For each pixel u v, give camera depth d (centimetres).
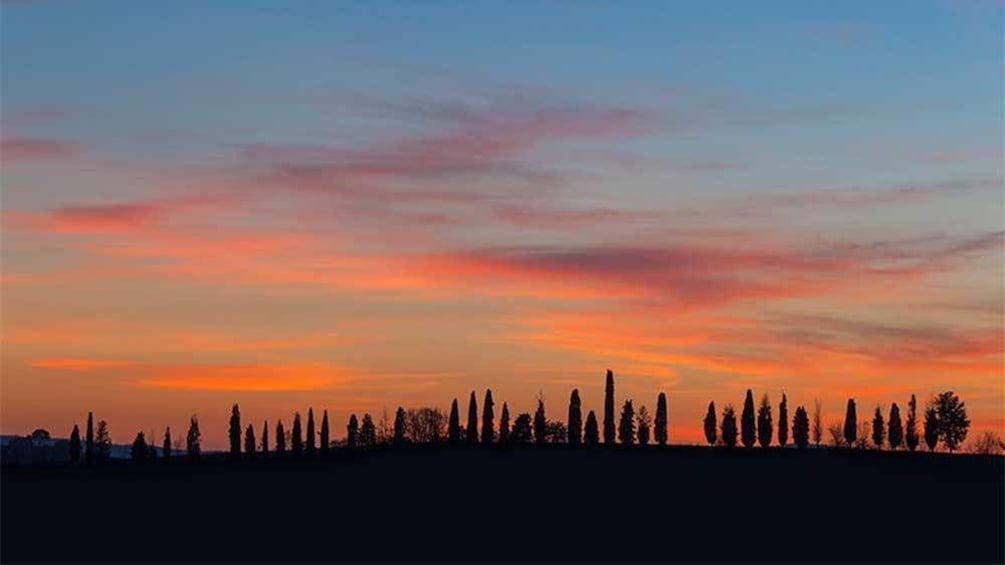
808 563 10831
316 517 13338
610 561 10869
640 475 16625
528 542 11750
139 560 10906
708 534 12225
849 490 15225
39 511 13788
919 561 10938
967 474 16525
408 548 11450
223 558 10981
